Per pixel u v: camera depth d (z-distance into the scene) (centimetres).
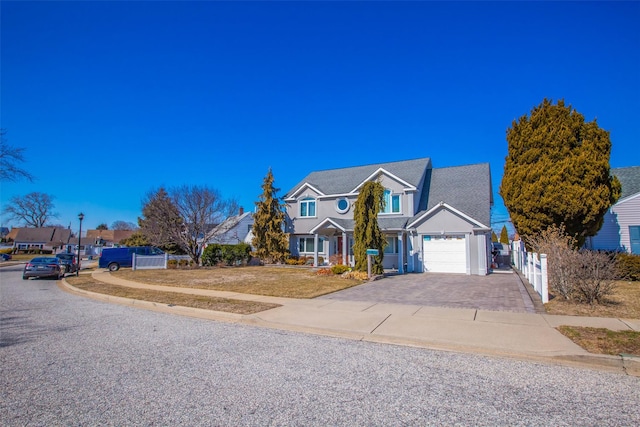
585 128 1644
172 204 2934
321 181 3061
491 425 384
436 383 499
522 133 1773
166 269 2538
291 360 598
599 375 532
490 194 2645
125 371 543
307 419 396
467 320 848
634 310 925
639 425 386
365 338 744
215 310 998
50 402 437
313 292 1321
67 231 8162
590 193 1561
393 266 2433
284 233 2917
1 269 3266
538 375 531
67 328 830
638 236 1856
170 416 402
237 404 432
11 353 635
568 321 812
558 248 1115
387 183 2508
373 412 412
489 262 2319
